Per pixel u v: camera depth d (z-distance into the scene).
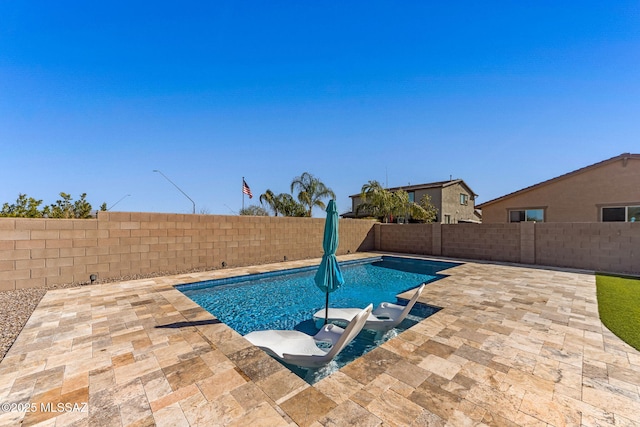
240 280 9.62
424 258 14.45
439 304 6.31
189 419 2.51
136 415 2.56
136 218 9.19
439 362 3.61
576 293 7.29
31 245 7.42
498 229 13.59
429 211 26.25
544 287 7.99
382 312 6.25
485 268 11.39
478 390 3.00
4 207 11.20
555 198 16.55
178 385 3.06
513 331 4.68
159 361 3.61
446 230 15.35
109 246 8.66
